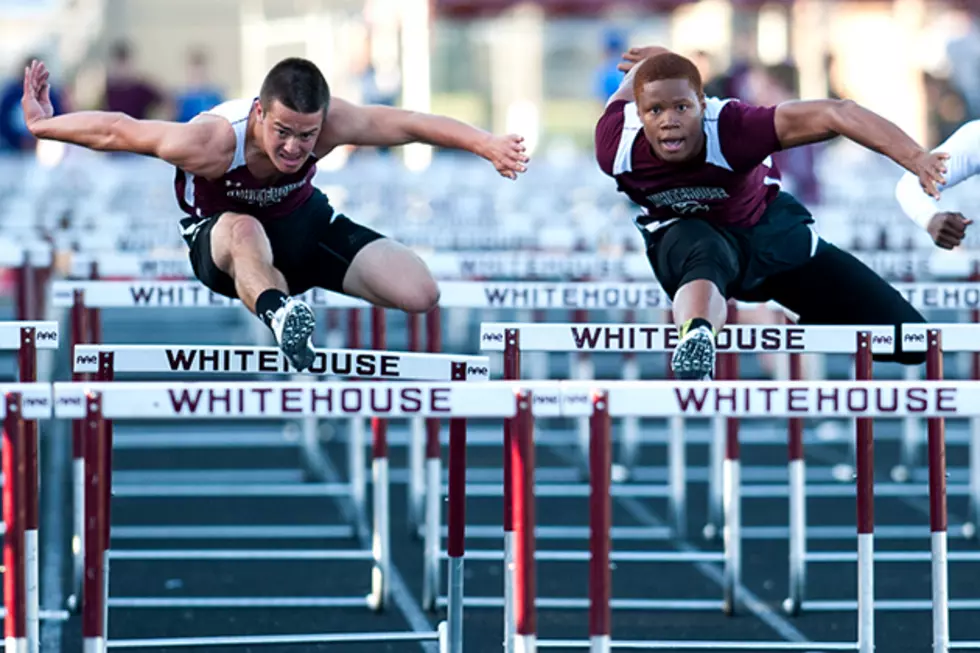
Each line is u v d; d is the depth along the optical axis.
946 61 72.44
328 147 20.12
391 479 37.25
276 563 28.91
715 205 21.12
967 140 21.78
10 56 83.56
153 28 91.56
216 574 28.03
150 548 29.94
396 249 21.25
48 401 14.93
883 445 42.09
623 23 81.50
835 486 36.28
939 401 15.28
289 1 88.88
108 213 47.94
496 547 30.03
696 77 19.95
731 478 25.17
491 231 41.03
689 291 19.89
